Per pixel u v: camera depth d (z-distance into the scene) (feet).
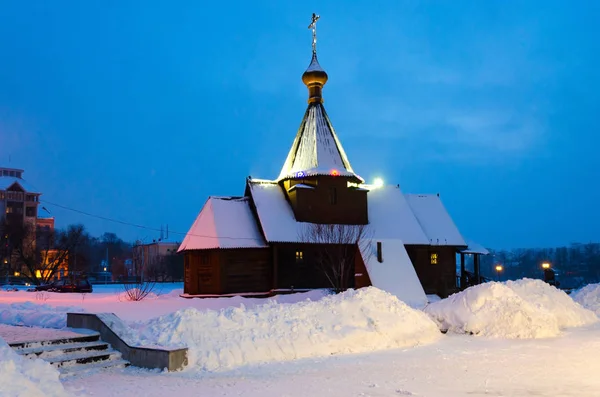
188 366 41.52
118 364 42.39
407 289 102.17
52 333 47.29
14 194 343.05
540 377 35.94
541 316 58.23
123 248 461.37
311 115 141.18
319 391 32.40
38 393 26.30
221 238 123.13
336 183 134.62
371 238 120.37
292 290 122.83
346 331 50.47
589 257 453.58
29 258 224.94
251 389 33.32
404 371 38.86
